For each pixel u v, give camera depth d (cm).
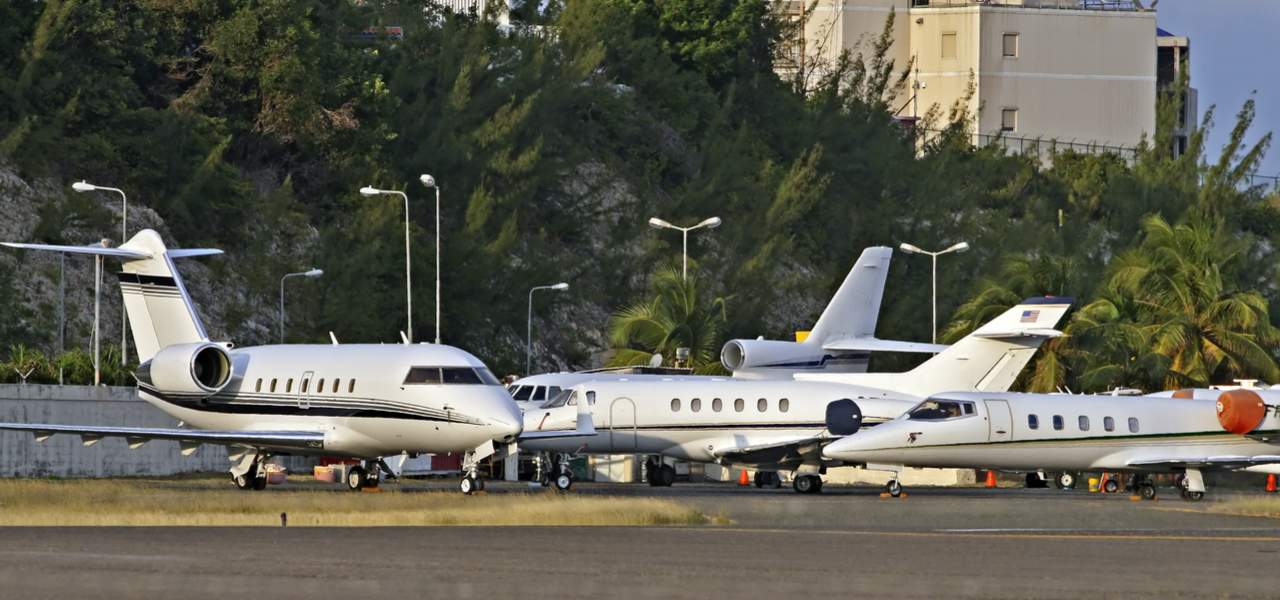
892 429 17112
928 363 19025
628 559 8712
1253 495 19325
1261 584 7912
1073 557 9131
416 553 8912
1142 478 17838
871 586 7662
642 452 18525
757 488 19775
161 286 18625
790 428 18300
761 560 8738
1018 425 17162
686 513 12194
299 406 17238
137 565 8212
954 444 17062
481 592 7312
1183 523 12638
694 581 7762
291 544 9388
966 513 13800
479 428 16288
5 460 19638
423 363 16750
